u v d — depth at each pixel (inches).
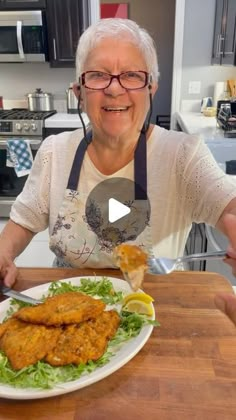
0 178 123.4
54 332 28.0
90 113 41.1
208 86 142.6
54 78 142.9
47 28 122.4
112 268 42.2
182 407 23.7
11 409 24.0
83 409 23.9
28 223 48.1
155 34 176.7
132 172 44.2
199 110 145.7
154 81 41.8
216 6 130.6
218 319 32.0
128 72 38.8
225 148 91.0
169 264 35.1
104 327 29.0
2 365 25.9
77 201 45.1
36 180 48.1
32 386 24.5
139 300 32.0
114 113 40.1
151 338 29.8
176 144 43.7
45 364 26.0
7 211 126.6
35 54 123.3
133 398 24.5
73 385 24.4
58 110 142.4
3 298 36.9
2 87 145.3
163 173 43.6
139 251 34.1
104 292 36.0
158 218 44.2
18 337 27.6
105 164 44.4
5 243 45.0
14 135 120.1
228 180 40.0
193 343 29.2
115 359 26.7
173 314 32.7
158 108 186.4
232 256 29.5
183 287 36.8
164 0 171.9
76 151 46.1
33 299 34.7
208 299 34.9
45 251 106.3
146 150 44.2
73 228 44.9
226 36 117.5
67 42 123.6
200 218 41.3
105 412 23.6
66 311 29.2
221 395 24.5
